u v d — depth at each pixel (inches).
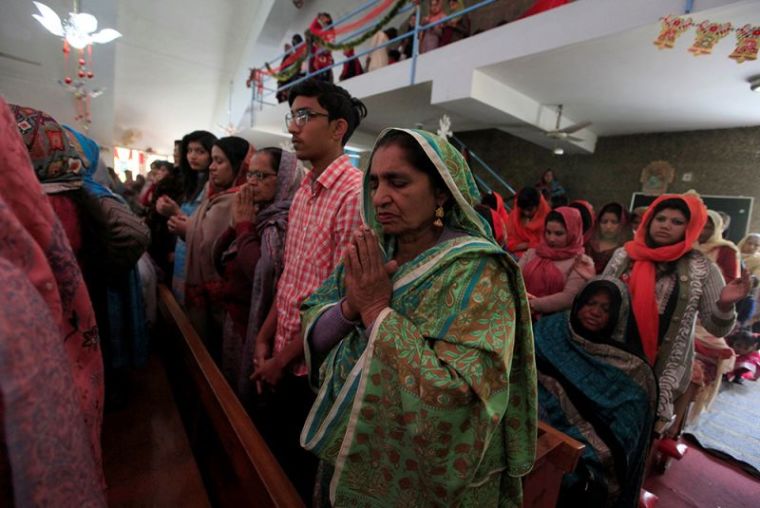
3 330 11.1
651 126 162.6
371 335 21.9
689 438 87.8
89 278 40.8
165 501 34.1
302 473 43.1
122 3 236.4
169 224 67.0
